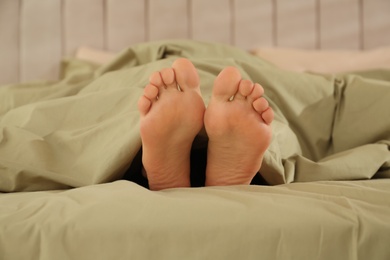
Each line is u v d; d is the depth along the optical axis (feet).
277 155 4.13
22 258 3.32
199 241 3.32
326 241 3.33
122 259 3.31
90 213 3.39
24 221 3.39
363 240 3.34
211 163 3.99
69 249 3.32
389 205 3.51
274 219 3.36
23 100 5.18
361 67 6.77
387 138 4.83
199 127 3.88
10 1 7.45
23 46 7.49
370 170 4.36
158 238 3.32
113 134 4.20
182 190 3.70
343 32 7.88
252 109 3.78
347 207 3.43
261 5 7.82
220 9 7.79
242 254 3.31
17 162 4.20
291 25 7.86
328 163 4.31
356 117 4.94
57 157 4.29
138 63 5.54
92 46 7.63
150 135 3.81
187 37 7.79
